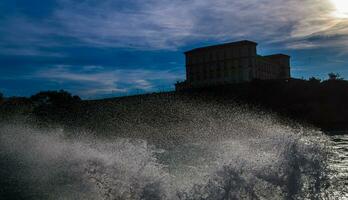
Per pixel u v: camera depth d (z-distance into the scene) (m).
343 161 18.45
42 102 88.81
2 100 84.69
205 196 10.70
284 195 11.03
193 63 139.12
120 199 11.18
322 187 11.84
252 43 128.12
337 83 86.25
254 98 87.94
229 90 92.50
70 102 83.25
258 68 131.50
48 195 11.55
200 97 87.94
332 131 57.09
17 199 11.23
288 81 90.75
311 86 86.94
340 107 80.44
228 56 131.38
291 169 12.00
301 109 81.50
